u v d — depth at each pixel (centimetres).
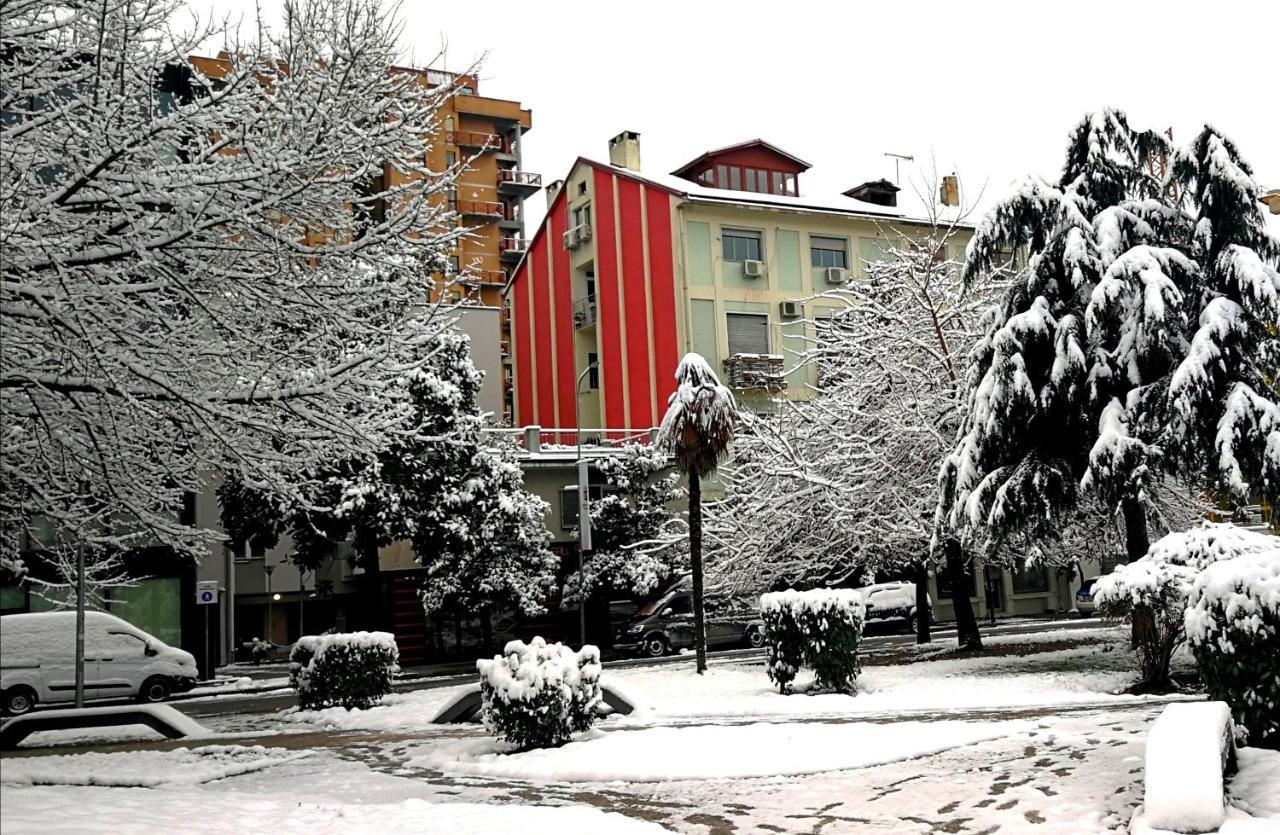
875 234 4766
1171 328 1791
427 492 3150
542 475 3856
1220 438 1669
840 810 819
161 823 796
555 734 1218
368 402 1155
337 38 1045
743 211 4594
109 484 1109
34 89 1012
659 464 3703
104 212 1005
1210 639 858
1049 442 1925
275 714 1959
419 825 810
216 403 1049
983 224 1973
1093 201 1938
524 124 7194
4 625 2489
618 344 4716
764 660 2659
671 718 1547
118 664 2545
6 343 993
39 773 1161
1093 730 1005
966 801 799
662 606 3475
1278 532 1789
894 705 1548
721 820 820
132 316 1035
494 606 3494
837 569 2870
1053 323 1848
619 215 4750
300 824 816
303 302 1073
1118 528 2297
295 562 3158
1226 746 754
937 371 2458
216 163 1009
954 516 1927
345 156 1050
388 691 1973
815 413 2588
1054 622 3878
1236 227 1827
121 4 966
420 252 1157
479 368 4272
